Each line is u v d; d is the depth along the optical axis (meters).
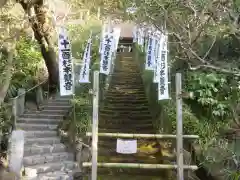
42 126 12.30
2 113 9.23
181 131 6.18
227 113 9.07
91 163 6.07
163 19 7.63
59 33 9.31
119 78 17.70
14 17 10.13
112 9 12.55
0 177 7.32
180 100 6.28
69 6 13.90
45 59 14.50
